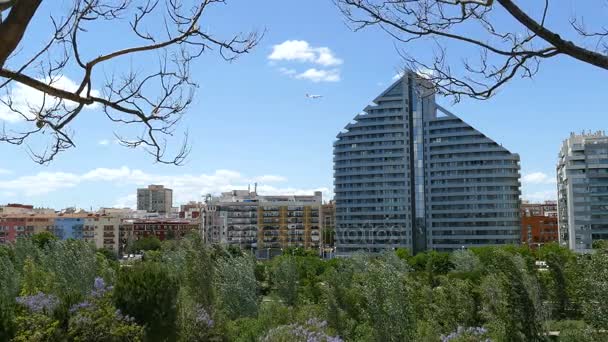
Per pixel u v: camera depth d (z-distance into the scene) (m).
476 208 157.25
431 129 161.88
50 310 15.44
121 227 190.50
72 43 6.23
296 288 40.97
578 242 137.75
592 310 17.25
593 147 139.00
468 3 6.39
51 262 33.84
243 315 29.11
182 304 17.80
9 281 28.09
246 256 33.22
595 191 138.25
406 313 20.25
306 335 15.41
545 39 5.96
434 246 159.12
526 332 17.22
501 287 17.91
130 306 15.06
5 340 10.91
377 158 164.00
